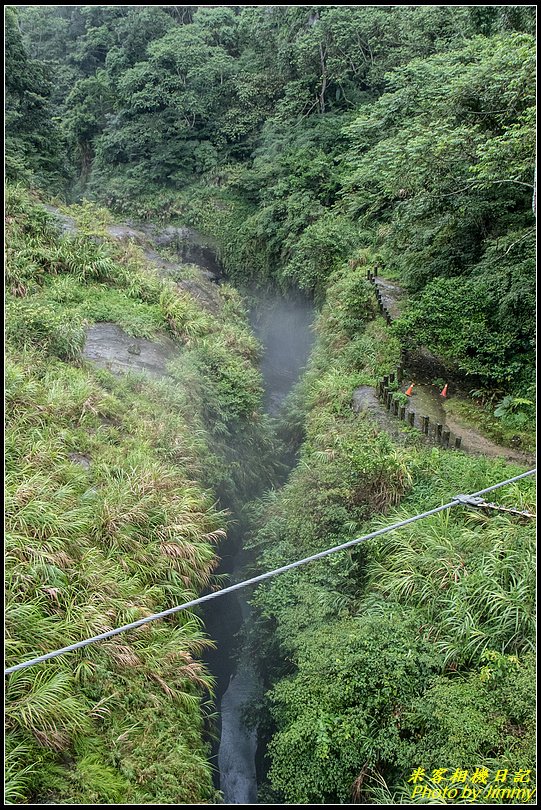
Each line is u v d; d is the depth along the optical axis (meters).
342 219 21.41
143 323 14.32
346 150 24.77
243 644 9.48
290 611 8.06
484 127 12.88
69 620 6.20
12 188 16.59
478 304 12.12
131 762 5.42
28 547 6.58
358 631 6.75
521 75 11.06
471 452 10.23
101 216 21.98
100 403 9.98
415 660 6.31
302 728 6.05
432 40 22.20
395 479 9.19
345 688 6.16
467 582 6.88
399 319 13.42
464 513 8.26
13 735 5.07
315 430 12.55
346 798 5.89
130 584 7.12
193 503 8.88
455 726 5.50
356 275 17.73
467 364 11.86
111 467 8.73
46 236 15.87
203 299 20.08
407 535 8.10
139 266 17.72
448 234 14.39
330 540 8.93
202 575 8.23
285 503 10.52
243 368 15.39
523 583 6.51
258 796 7.24
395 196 16.14
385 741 5.82
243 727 8.42
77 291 14.65
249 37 33.69
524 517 7.70
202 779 5.85
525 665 5.82
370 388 12.82
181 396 11.74
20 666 4.89
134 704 6.00
